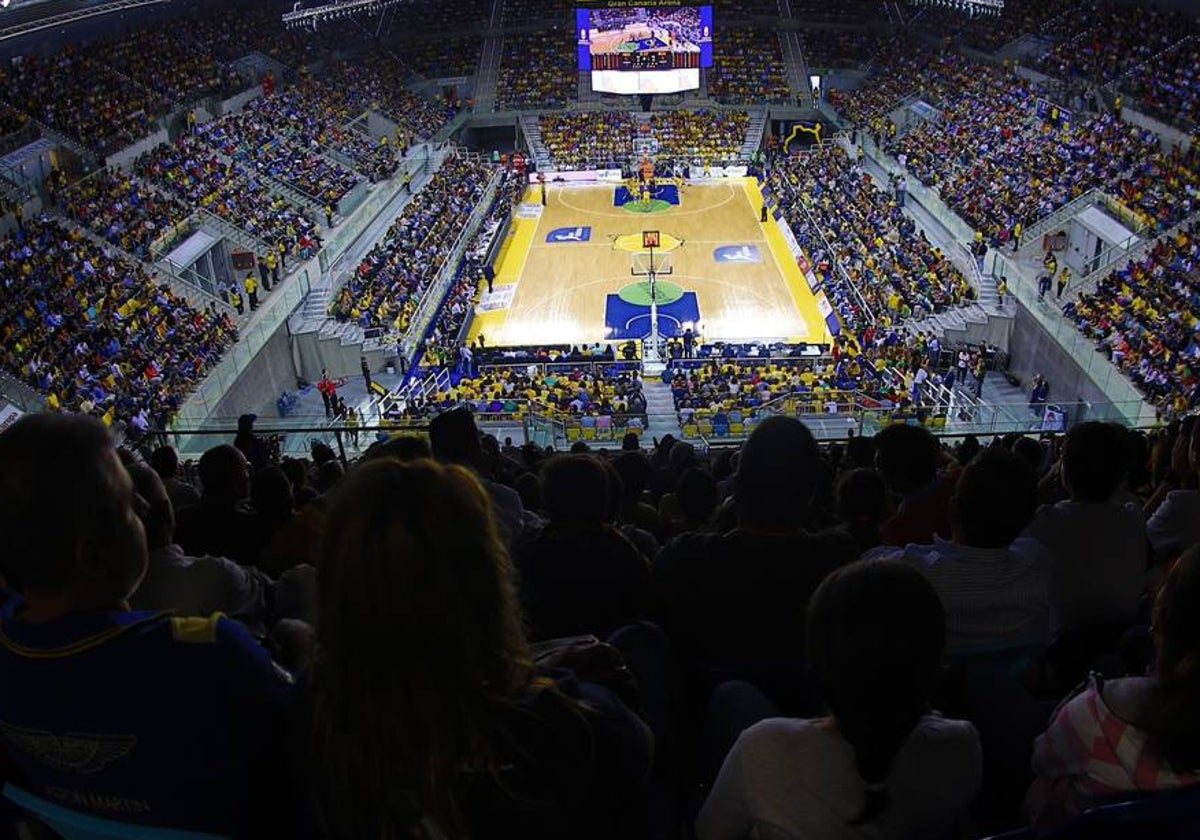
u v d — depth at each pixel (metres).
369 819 2.16
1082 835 2.57
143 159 41.03
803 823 2.54
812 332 40.47
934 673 2.50
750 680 4.12
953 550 3.97
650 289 44.81
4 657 2.39
